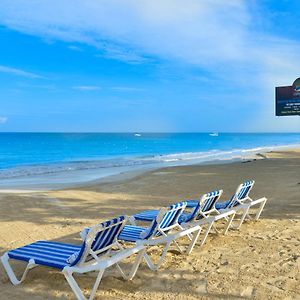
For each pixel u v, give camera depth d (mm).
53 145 70000
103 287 4574
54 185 14805
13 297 4320
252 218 8141
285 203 9891
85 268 4004
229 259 5520
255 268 5141
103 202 10633
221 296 4289
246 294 4328
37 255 4383
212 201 6457
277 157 28234
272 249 5953
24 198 11164
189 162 27500
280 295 4293
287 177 15820
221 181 15078
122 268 5211
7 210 9359
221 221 7891
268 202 10109
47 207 9812
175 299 4230
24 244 6527
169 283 4676
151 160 30891
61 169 23125
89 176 18312
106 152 49406
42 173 20547
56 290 4504
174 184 14359
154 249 6000
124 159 33312
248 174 17312
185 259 5543
